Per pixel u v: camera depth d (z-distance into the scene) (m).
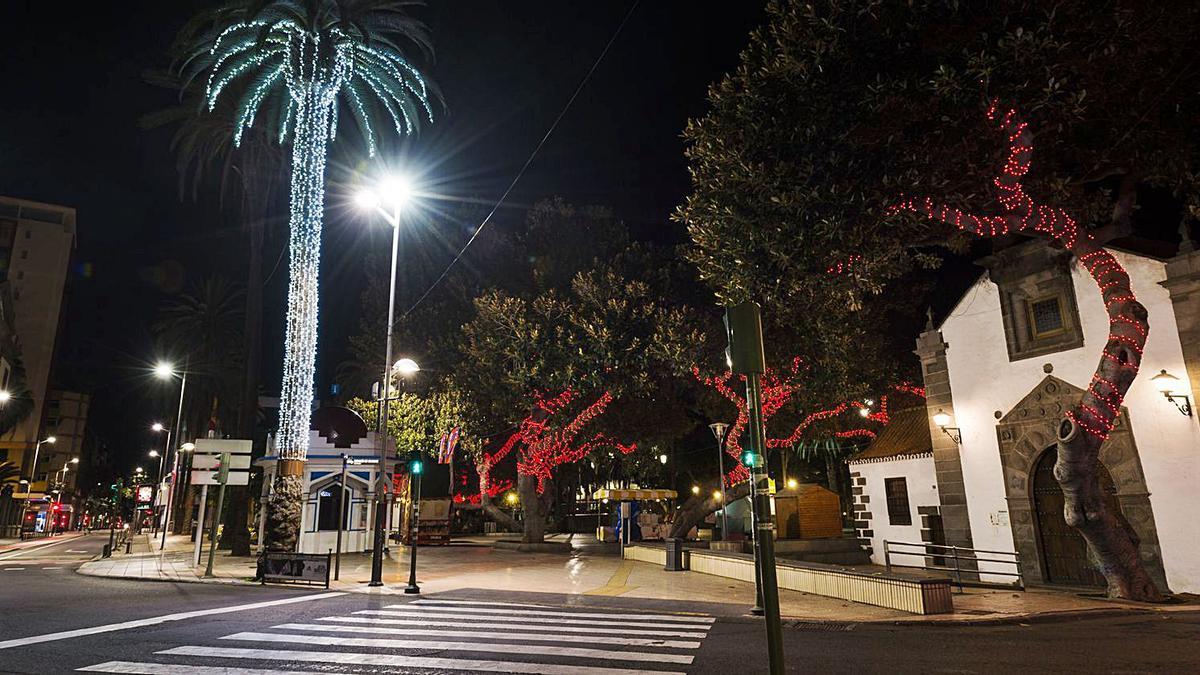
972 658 9.29
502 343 27.25
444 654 9.47
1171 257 16.70
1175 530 16.08
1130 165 14.20
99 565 24.88
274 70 28.41
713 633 11.32
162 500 40.88
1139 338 14.59
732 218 13.66
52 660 8.86
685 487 53.28
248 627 11.48
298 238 29.09
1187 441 16.09
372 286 36.75
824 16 12.62
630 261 29.20
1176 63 12.30
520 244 32.59
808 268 13.39
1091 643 10.23
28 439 82.19
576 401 27.42
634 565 24.27
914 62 12.55
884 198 12.90
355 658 9.16
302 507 24.98
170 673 8.23
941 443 21.59
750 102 13.38
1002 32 11.62
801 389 24.98
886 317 32.22
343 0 28.47
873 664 8.93
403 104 31.80
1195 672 8.28
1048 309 19.33
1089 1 11.28
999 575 19.45
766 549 4.90
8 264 85.56
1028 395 19.39
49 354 85.69
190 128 31.22
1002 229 14.03
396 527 41.94
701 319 26.89
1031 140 12.04
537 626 11.88
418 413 32.16
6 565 27.80
